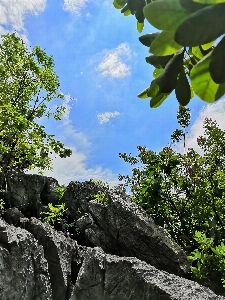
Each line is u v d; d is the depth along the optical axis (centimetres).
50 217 1540
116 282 830
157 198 1317
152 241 1253
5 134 1515
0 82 1775
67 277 1084
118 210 1349
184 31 54
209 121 1357
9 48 1772
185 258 1212
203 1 57
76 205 1758
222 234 1266
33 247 980
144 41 83
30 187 1852
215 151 1384
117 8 112
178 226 1452
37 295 928
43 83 1870
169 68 77
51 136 1639
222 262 887
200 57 85
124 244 1302
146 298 771
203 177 1366
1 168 1627
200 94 65
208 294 785
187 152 1409
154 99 90
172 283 802
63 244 1152
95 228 1401
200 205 1347
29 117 1908
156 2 57
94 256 886
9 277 879
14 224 1223
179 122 1459
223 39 58
